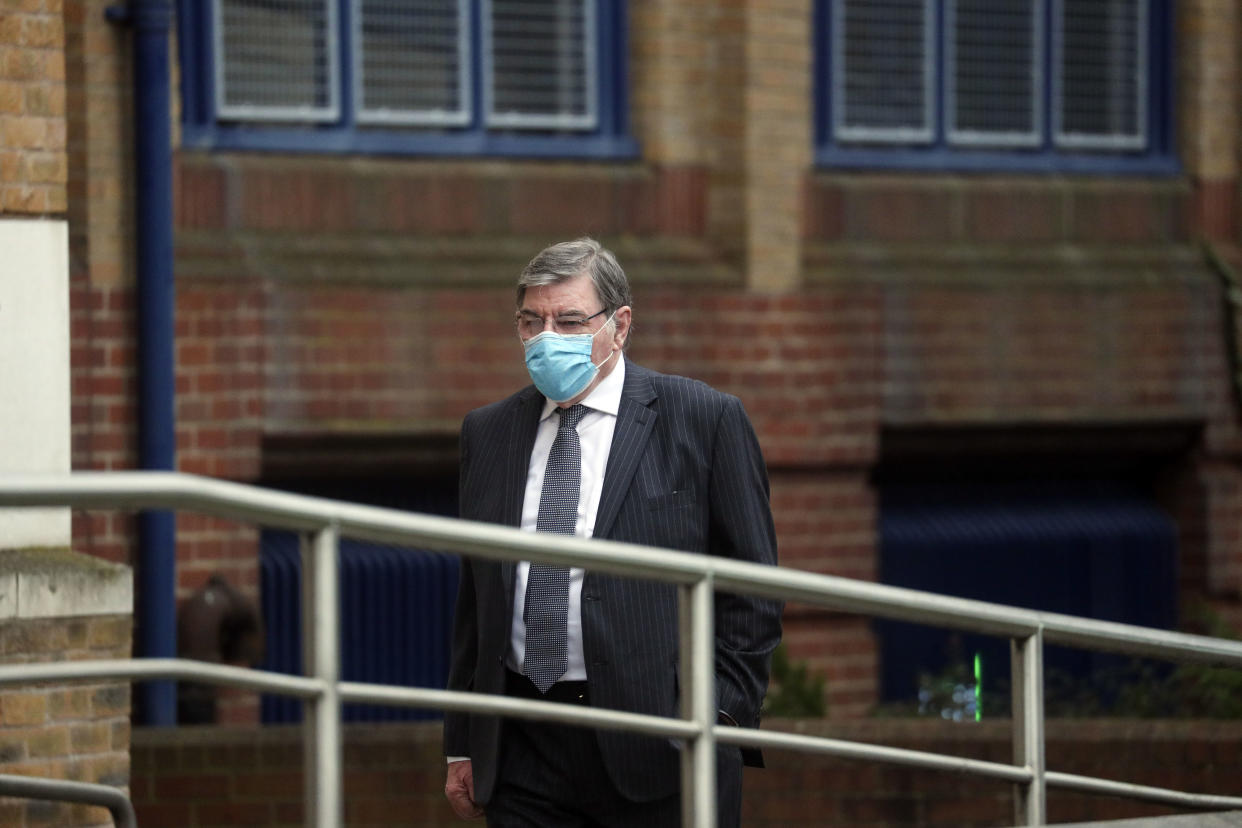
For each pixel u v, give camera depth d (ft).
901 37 74.49
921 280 72.64
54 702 35.55
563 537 22.63
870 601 25.48
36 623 35.17
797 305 70.54
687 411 28.19
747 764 28.84
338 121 65.77
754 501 28.07
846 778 51.83
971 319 73.36
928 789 51.62
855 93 73.87
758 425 69.92
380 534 21.39
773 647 27.81
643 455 27.84
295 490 67.05
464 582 29.81
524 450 28.50
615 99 70.08
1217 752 49.80
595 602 27.30
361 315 64.18
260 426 62.75
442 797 51.65
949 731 51.75
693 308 69.15
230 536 61.77
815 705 62.54
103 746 36.11
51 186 37.19
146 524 58.39
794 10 70.44
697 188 70.49
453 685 29.96
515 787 28.27
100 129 58.95
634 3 69.97
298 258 64.03
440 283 65.31
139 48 58.65
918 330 72.59
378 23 66.39
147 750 50.62
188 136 63.36
